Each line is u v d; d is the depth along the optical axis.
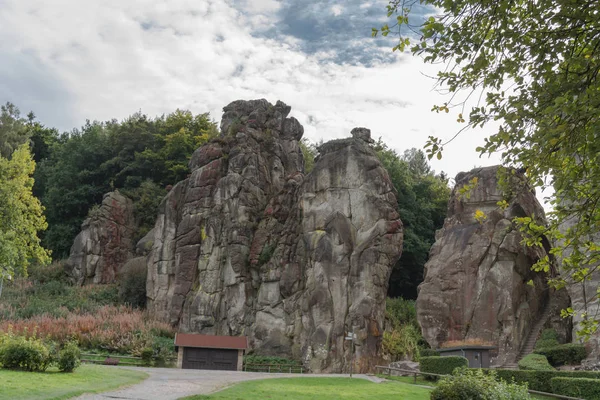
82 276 60.31
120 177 72.06
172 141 71.56
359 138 50.03
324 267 44.91
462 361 31.39
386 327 49.72
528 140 10.61
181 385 24.19
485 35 10.77
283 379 29.75
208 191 53.22
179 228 53.09
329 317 43.53
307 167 77.38
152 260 54.59
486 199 46.12
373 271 44.41
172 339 47.06
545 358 33.88
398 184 68.25
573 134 10.04
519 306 43.03
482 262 43.88
